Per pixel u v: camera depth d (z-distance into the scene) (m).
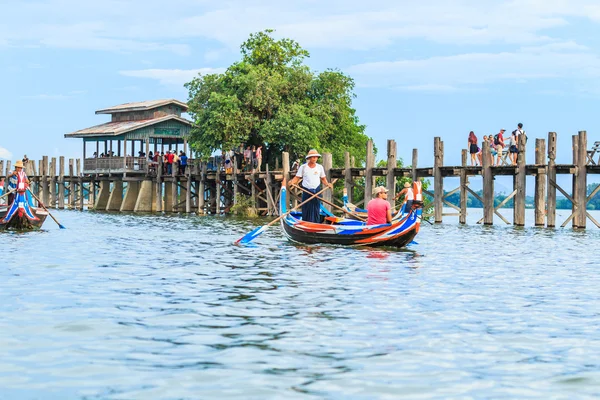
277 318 12.97
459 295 15.77
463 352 10.84
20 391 8.86
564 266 21.61
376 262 21.56
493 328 12.47
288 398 8.73
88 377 9.40
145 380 9.30
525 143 39.22
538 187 39.47
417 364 10.17
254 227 38.56
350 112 63.34
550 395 9.01
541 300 15.38
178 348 10.81
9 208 33.53
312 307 14.02
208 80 57.06
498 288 16.97
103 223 42.28
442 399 8.79
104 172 65.12
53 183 68.69
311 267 20.14
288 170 47.50
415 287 16.73
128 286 16.38
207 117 55.22
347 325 12.46
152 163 62.44
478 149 42.72
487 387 9.25
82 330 11.85
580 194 37.59
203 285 16.66
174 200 59.56
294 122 54.62
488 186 40.47
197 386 9.09
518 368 10.08
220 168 55.97
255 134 56.81
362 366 10.02
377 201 26.61
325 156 45.38
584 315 13.77
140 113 67.12
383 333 11.92
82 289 15.86
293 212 29.30
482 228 38.75
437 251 25.56
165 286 16.44
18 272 18.53
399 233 25.59
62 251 24.23
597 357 10.69
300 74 57.28
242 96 55.41
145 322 12.52
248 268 19.86
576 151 37.69
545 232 35.75
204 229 36.69
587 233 35.19
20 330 11.79
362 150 63.19
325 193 45.00
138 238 30.39
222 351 10.68
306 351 10.73
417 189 25.91
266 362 10.15
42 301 14.32
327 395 8.84
